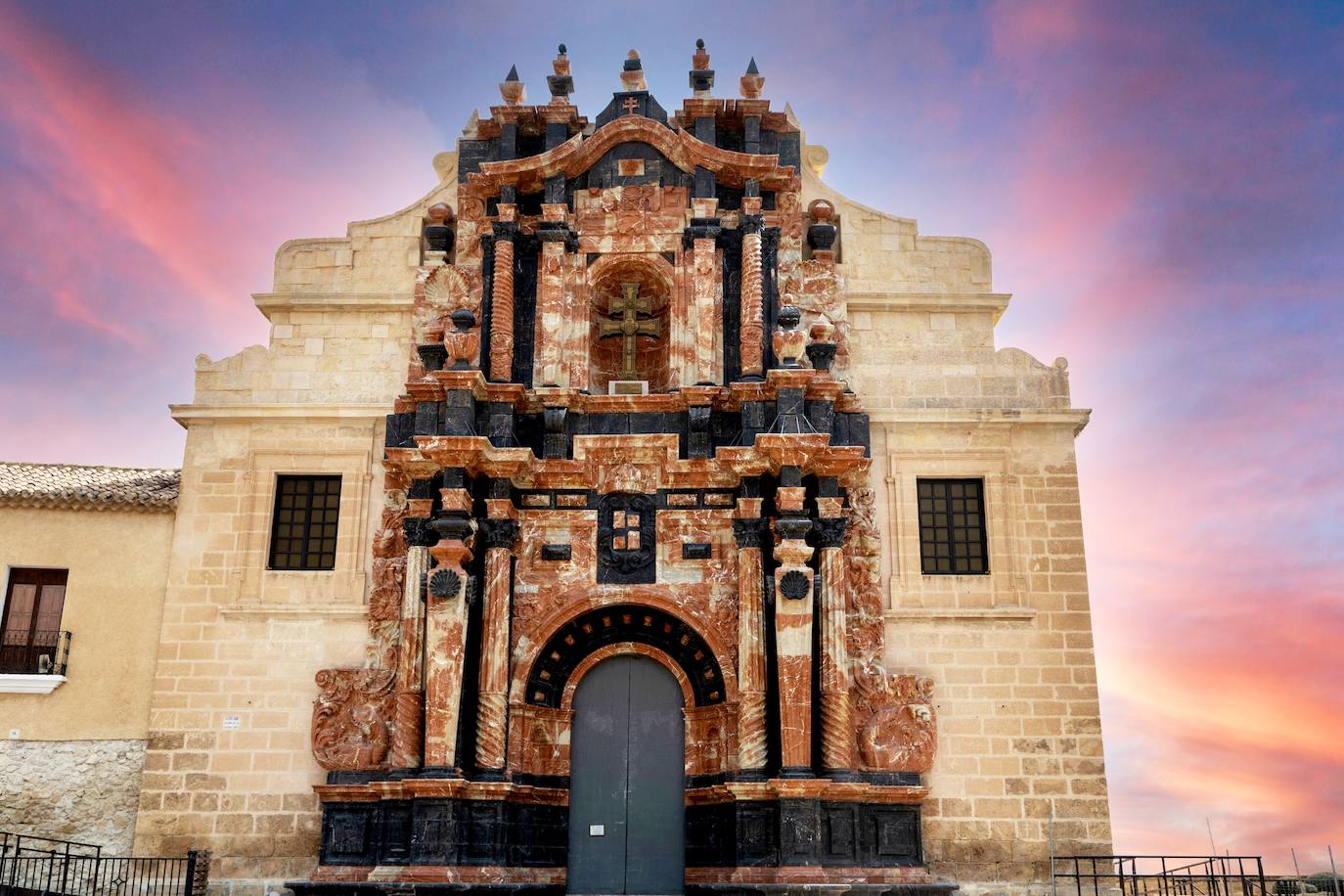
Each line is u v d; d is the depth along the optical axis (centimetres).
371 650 2644
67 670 2677
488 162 2891
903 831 2498
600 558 2672
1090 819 2566
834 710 2502
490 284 2834
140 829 2572
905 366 2842
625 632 2702
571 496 2711
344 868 2456
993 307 2881
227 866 2553
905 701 2595
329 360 2861
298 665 2661
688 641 2681
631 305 2914
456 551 2550
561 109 2906
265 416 2803
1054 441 2791
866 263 2905
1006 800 2575
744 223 2819
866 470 2705
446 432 2609
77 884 2545
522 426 2753
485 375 2764
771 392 2697
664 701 2677
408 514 2655
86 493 2767
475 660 2580
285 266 2920
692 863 2566
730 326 2819
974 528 2764
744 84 2945
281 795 2588
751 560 2594
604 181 2900
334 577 2712
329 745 2567
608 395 2717
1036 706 2630
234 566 2722
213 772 2603
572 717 2666
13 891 2355
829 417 2694
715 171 2862
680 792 2620
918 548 2722
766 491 2658
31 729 2641
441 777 2420
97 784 2614
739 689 2542
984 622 2677
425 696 2541
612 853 2584
